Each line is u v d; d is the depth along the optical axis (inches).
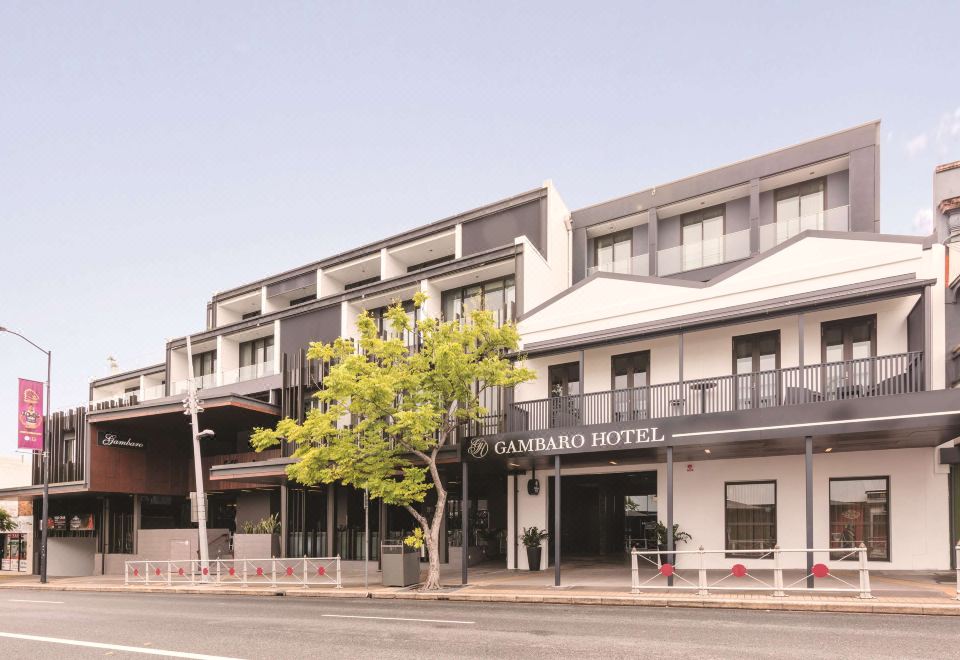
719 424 669.3
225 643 424.2
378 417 783.1
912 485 706.2
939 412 573.9
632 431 714.8
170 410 1262.3
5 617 608.7
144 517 1448.1
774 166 943.7
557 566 706.2
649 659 345.7
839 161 901.8
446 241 1232.2
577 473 915.4
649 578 690.8
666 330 776.3
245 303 1611.7
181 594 863.7
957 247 691.4
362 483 773.9
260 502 1342.3
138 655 390.6
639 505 984.9
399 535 1085.8
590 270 1120.2
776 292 752.3
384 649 388.5
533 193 1107.3
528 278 1008.2
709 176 1001.5
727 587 605.3
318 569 951.6
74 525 1524.4
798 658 343.6
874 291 663.8
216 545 1264.8
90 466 1338.6
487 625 473.7
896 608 497.0
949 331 681.6
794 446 698.2
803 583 634.8
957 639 389.7
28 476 2038.6
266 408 1267.2
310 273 1445.6
